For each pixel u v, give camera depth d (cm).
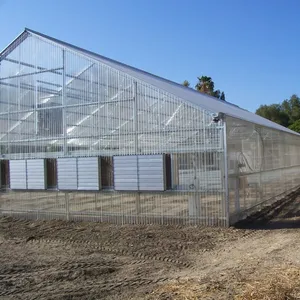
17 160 1758
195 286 708
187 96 1616
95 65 1603
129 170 1476
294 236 1175
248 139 1608
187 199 1389
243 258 941
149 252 1053
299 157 3155
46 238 1296
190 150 1382
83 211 1586
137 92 1498
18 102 1803
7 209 1794
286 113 9100
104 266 928
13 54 1827
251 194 1631
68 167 1614
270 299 608
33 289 780
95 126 1586
